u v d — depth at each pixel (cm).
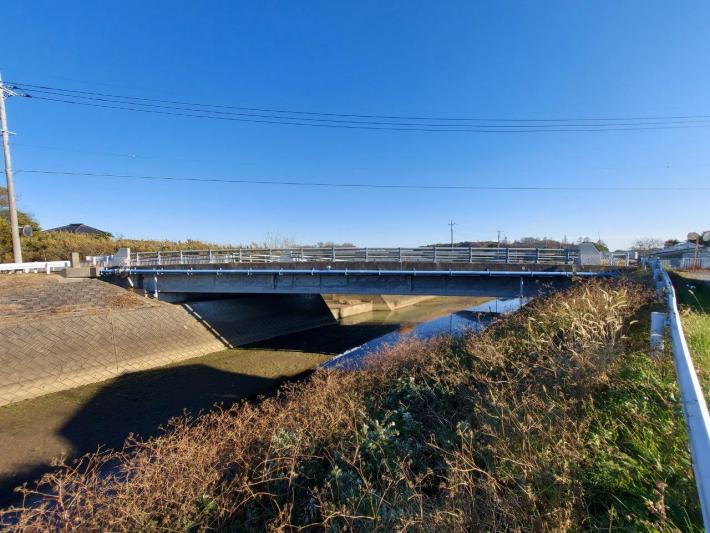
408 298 4084
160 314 2023
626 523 239
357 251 2089
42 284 2116
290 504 404
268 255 2320
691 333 544
